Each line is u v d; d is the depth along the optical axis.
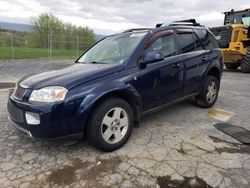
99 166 2.88
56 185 2.54
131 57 3.48
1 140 3.55
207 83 4.85
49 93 2.84
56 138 2.86
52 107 2.77
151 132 3.84
